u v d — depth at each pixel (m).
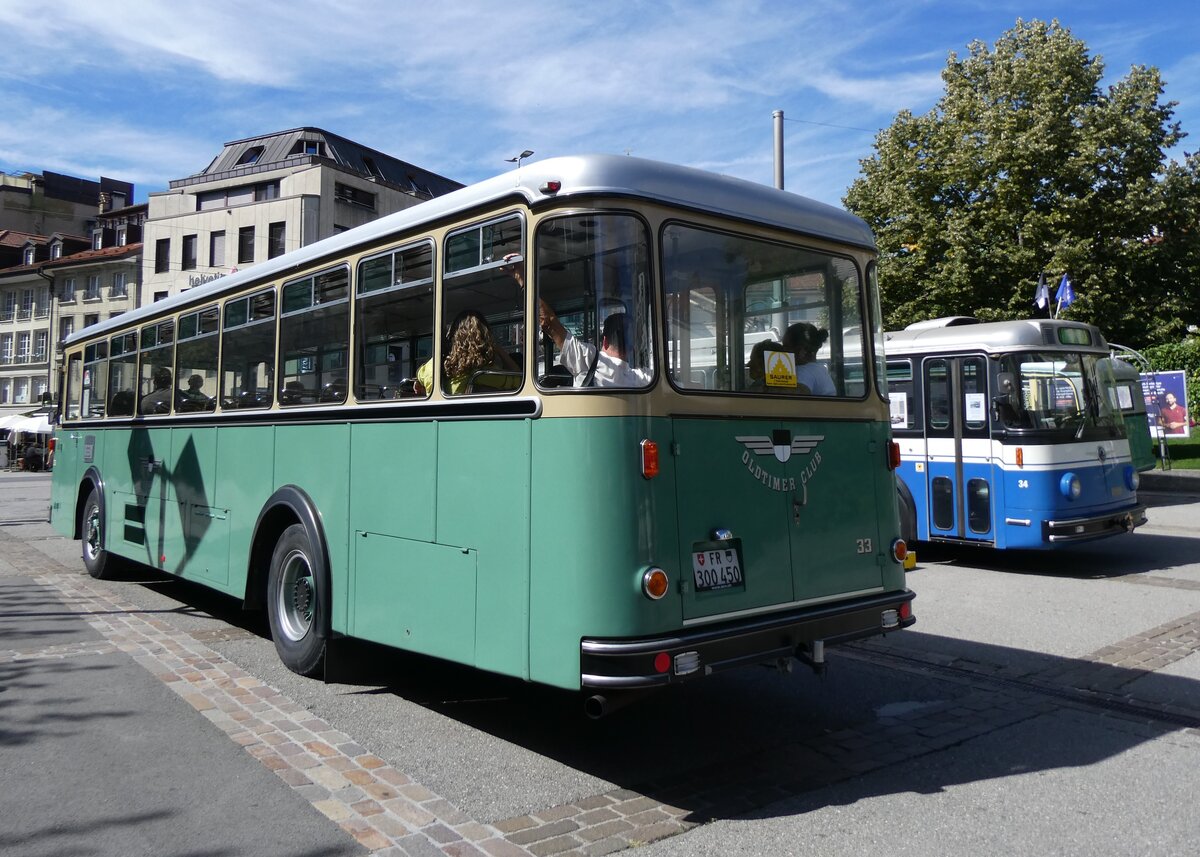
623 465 4.20
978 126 23.55
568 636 4.20
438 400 5.02
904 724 5.44
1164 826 4.02
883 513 5.35
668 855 3.72
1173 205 22.88
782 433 4.84
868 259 5.55
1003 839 3.88
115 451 9.82
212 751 4.90
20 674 6.38
